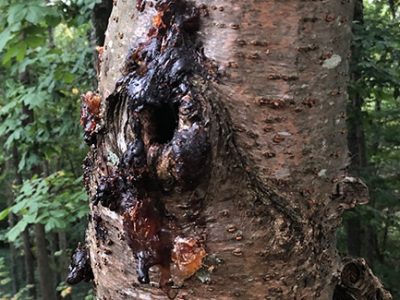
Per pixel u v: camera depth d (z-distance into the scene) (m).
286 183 0.72
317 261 0.77
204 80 0.69
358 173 4.17
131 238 0.71
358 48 3.19
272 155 0.71
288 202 0.73
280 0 0.70
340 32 0.74
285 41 0.71
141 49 0.72
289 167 0.72
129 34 0.76
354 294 0.98
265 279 0.73
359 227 4.59
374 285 0.99
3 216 2.96
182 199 0.69
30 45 2.79
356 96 3.45
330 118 0.75
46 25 2.87
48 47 3.49
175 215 0.70
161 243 0.71
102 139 0.79
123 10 0.79
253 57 0.70
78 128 3.62
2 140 6.25
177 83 0.69
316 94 0.73
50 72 3.37
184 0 0.72
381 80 3.29
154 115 0.69
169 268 0.72
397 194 4.90
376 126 5.20
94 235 0.83
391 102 5.47
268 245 0.72
